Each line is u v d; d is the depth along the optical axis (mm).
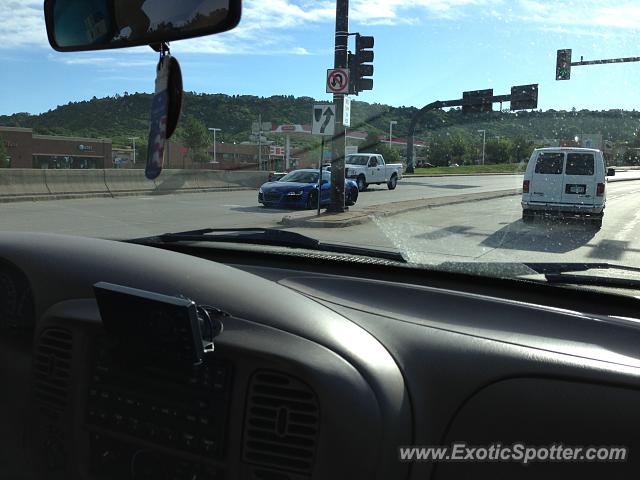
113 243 2582
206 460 1743
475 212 4852
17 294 2332
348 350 1724
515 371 1674
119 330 1788
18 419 2248
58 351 2062
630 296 2031
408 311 2043
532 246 4195
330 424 1637
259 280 2145
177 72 1993
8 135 20312
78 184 18266
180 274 2129
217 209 14227
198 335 1642
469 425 1657
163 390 1815
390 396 1668
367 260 2631
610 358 1688
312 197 11703
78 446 1994
